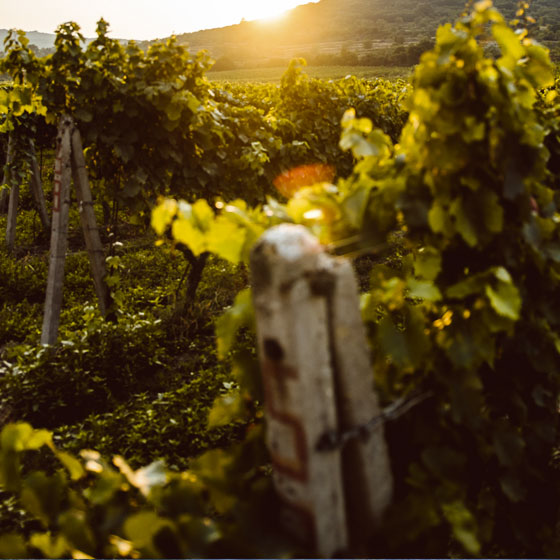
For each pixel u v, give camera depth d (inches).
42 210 387.5
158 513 86.6
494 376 97.5
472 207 75.7
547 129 128.4
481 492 88.0
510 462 86.6
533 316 95.5
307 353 56.3
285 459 60.3
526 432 101.4
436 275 79.0
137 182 214.7
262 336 58.6
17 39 206.7
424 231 79.7
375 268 95.3
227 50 7337.6
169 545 66.7
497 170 77.4
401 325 120.6
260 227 71.3
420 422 79.6
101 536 74.5
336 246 71.0
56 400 178.7
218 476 77.0
